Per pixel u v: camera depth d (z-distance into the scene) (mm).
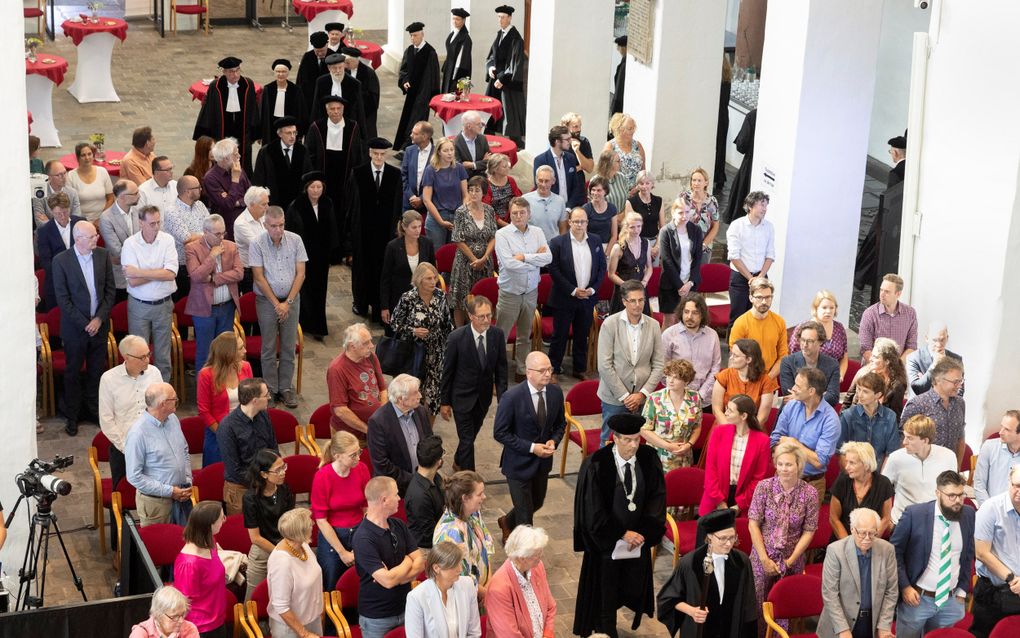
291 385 11773
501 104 18781
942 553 7988
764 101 13133
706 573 7543
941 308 11031
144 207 11008
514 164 16766
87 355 11109
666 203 16391
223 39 24719
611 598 8422
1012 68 10141
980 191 10531
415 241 11844
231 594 7938
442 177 13516
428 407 10750
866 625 7816
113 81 21500
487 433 11562
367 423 9492
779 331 10758
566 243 11992
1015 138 10180
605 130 17984
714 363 10414
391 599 7715
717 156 17906
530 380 9219
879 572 7750
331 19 23266
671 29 15617
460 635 7246
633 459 8273
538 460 9312
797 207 12953
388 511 7664
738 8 20094
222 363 9578
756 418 8953
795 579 8094
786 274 13148
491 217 12672
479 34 21375
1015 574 8281
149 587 7609
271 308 11391
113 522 9211
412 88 18859
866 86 12711
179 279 12383
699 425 9609
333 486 8414
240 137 16703
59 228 11672
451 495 7746
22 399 8734
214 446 9594
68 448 10859
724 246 15875
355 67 17422
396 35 23531
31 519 8578
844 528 8555
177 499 8875
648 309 12883
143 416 8805
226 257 11328
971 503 9016
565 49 17422
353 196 13227
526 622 7379
